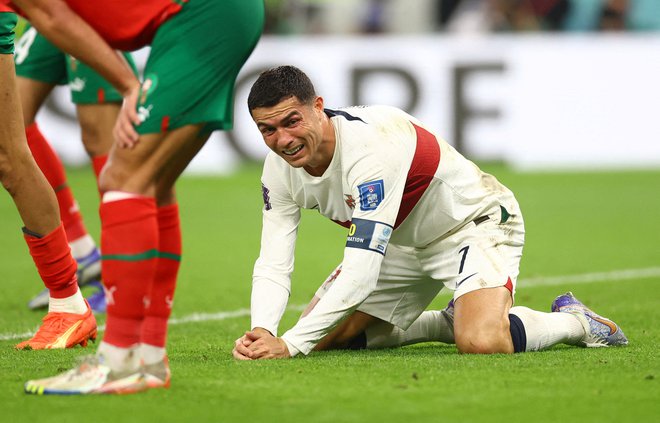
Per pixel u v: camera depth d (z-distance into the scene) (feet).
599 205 138.51
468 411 35.53
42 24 35.53
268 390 38.68
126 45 36.68
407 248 52.70
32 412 35.06
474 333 49.03
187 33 35.88
